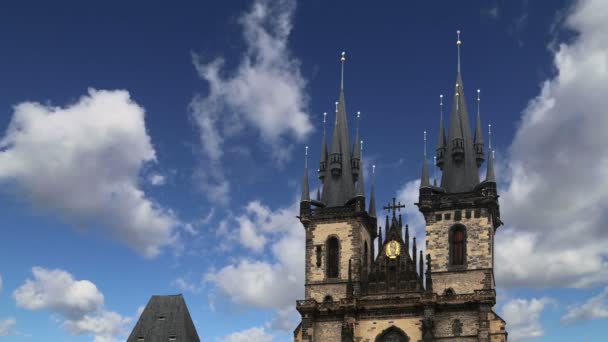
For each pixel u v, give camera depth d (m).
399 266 113.81
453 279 109.94
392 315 110.25
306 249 117.69
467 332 106.44
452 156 118.19
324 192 122.31
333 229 117.62
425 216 114.06
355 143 125.88
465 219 112.25
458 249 111.62
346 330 109.69
